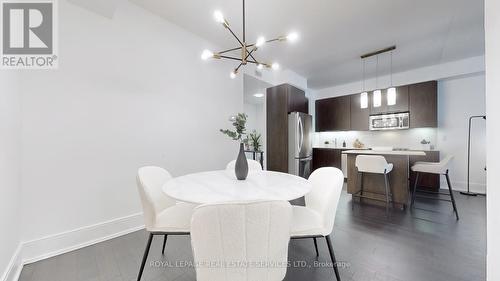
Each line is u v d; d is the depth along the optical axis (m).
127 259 1.77
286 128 4.47
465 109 4.16
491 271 0.91
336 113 5.60
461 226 2.39
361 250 1.89
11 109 1.51
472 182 4.05
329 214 1.39
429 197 3.62
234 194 1.22
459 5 2.44
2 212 1.34
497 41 0.89
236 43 3.34
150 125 2.56
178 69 2.87
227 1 2.37
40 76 1.81
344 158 4.93
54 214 1.86
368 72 4.77
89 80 2.09
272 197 1.17
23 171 1.71
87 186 2.06
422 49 3.61
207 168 3.22
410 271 1.59
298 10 2.53
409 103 4.48
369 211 2.92
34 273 1.57
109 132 2.22
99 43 2.16
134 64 2.43
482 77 4.00
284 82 4.59
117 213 2.26
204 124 3.19
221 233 0.82
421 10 2.53
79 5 2.03
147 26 2.54
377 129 4.89
